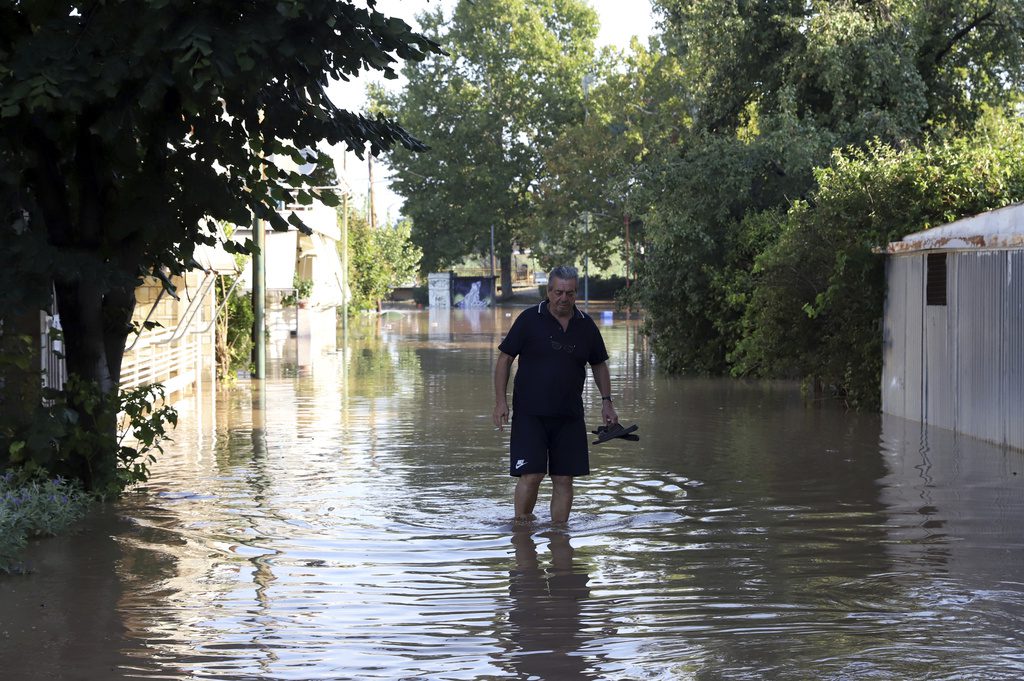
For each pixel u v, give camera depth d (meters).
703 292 24.50
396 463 12.52
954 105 27.83
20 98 8.31
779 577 7.20
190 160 10.05
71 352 10.12
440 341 39.19
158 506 9.93
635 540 8.48
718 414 17.30
